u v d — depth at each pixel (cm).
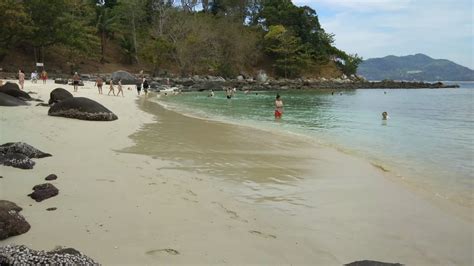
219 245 550
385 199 805
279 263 511
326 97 4984
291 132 1762
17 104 2000
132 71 7425
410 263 537
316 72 9444
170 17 7456
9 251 418
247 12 9769
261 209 720
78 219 607
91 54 6556
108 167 934
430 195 841
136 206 680
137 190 770
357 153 1302
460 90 8231
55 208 645
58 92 2198
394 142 1530
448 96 5619
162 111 2480
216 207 709
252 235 594
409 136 1689
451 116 2631
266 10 9538
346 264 510
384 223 675
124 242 538
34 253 420
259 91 6234
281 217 683
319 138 1603
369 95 5753
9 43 5403
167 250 523
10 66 5778
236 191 823
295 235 607
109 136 1375
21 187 736
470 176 1005
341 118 2431
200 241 559
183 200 731
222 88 5922
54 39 5594
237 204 738
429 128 1967
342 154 1256
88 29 6094
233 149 1278
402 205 771
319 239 597
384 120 2333
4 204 605
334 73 9762
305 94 5666
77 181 801
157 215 645
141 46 7356
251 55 8381
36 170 857
